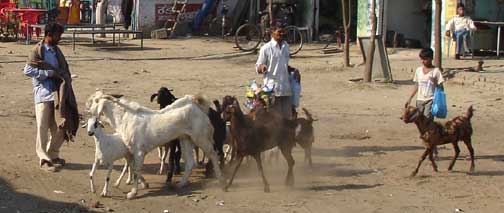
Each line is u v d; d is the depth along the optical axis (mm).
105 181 9500
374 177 10438
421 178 10359
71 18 33344
